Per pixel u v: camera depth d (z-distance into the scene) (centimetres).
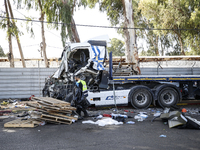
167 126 577
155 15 2755
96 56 852
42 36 1805
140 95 913
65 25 1465
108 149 388
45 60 1812
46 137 474
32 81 1365
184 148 392
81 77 848
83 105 697
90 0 1853
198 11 2120
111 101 882
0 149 395
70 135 489
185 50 3494
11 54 1627
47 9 1634
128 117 705
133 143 423
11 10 1591
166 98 939
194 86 1024
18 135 493
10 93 1332
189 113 789
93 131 526
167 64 2097
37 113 627
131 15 1409
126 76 940
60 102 642
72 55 897
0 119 695
